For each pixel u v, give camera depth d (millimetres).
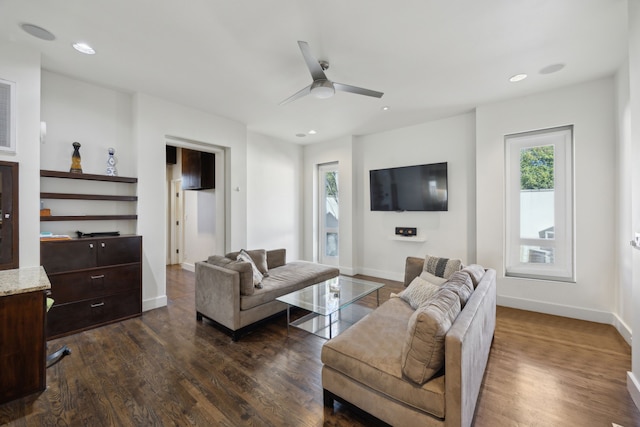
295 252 6086
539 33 2287
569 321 3219
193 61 2748
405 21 2143
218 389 2016
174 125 3811
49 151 3010
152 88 3373
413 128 4793
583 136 3219
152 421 1708
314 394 1973
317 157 6023
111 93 3430
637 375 1879
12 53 2463
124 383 2076
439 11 2029
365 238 5477
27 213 2549
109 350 2559
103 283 3082
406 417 1485
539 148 3568
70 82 3139
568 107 3293
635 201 1879
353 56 2633
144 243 3525
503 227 3721
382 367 1588
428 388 1427
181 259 6539
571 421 1718
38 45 2498
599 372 2227
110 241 3133
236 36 2344
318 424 1694
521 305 3604
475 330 1641
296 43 2434
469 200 4262
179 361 2383
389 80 3121
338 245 5832
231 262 3008
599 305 3188
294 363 2365
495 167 3758
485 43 2430
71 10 2039
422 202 4625
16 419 1723
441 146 4496
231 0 1931
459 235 4363
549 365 2332
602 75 3029
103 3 1963
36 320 1968
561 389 2023
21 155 2514
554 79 3109
